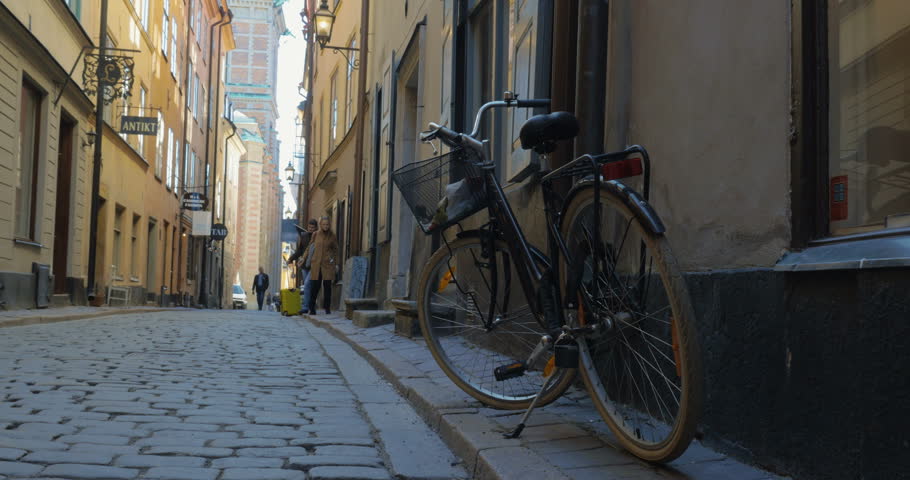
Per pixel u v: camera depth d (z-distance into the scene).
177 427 3.72
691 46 3.23
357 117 16.72
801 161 2.49
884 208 2.25
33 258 13.46
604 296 2.93
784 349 2.48
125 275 21.50
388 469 3.11
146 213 24.34
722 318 2.87
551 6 5.21
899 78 2.21
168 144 27.86
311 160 31.66
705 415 2.97
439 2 9.62
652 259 2.66
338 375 5.86
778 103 2.61
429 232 3.89
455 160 3.77
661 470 2.65
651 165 3.60
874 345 2.08
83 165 16.53
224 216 46.72
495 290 3.80
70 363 5.86
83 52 15.93
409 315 7.61
